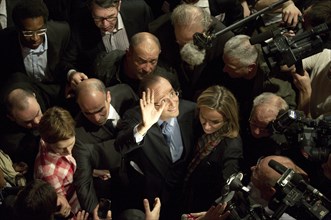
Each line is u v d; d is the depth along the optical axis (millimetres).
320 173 3119
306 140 2850
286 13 3717
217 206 2713
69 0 4469
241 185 2748
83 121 3441
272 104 3219
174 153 3465
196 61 3699
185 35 3680
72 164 3291
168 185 3543
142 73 3699
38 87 4148
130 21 4094
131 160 3459
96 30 4043
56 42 4043
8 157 3605
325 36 3244
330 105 3463
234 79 3789
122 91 3646
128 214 2980
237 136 3328
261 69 3598
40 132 3098
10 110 3545
